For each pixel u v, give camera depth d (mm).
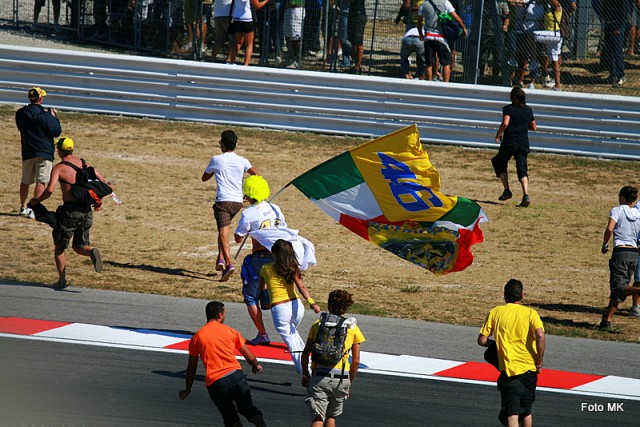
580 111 73812
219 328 26891
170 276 47219
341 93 76312
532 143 75250
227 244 45375
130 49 91062
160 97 78375
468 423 29203
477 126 75188
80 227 42844
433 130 75812
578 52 83625
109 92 78625
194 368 27000
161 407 29172
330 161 37062
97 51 89375
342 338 26625
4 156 68438
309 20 84250
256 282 35969
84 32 93188
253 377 33031
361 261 52312
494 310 28609
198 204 61469
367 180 37125
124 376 31969
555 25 79250
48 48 85125
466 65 79375
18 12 96375
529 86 80312
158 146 72875
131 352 34781
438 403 31172
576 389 33594
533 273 51312
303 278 48188
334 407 27047
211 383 26328
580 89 80812
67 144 42594
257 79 77250
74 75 78688
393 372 34406
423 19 80000
